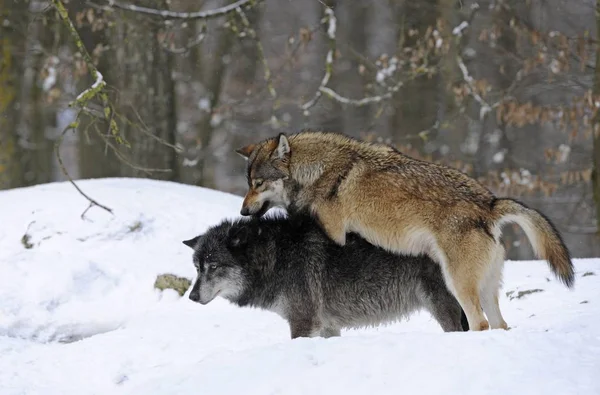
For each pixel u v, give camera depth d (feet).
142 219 49.78
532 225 32.81
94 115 50.49
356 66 111.75
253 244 35.42
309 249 34.88
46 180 96.12
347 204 34.45
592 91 66.18
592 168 70.33
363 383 25.82
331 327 35.60
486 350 26.86
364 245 34.50
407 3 83.92
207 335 38.47
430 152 83.66
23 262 45.91
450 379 25.34
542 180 71.26
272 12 123.44
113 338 38.37
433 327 39.45
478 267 32.27
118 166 83.56
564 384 24.56
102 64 80.07
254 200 36.81
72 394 32.94
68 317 43.04
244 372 27.58
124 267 46.39
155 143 76.23
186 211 51.52
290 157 36.27
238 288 35.83
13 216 50.01
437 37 71.36
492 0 80.84
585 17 88.33
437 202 32.91
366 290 34.40
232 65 109.70
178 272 45.75
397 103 81.97
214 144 112.47
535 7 89.30
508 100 71.67
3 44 78.07
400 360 26.78
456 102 77.00
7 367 35.22
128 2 75.56
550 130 101.91
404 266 33.94
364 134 79.92
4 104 78.89
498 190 71.56
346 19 117.70
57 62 75.61
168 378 28.86
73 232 48.42
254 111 108.17
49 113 102.27
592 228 78.84
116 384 33.50
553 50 73.92
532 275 44.57
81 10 80.64
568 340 27.68
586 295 39.58
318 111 108.47
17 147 80.64
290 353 28.30
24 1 80.84
